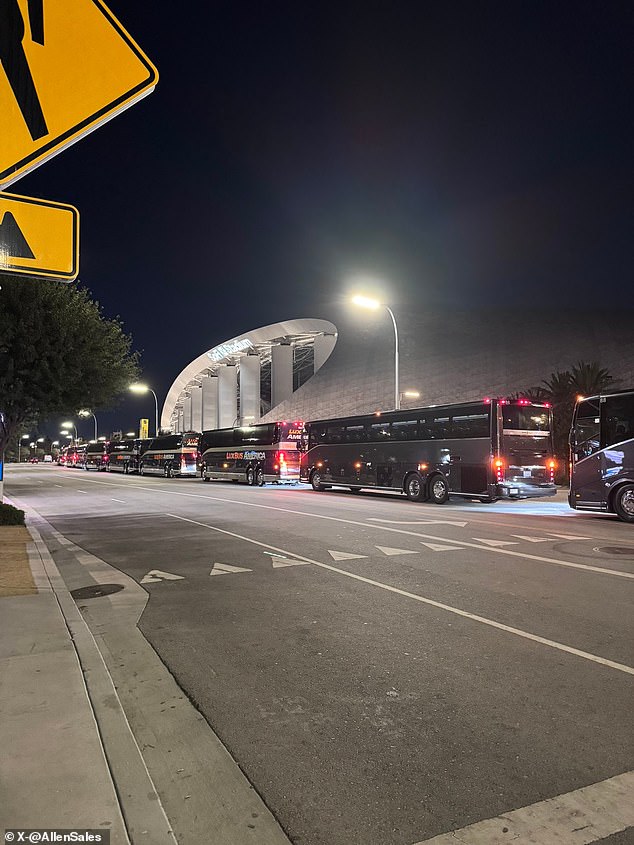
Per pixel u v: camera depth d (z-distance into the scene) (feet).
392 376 238.48
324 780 10.93
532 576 27.96
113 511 64.54
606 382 112.57
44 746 11.45
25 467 311.06
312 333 289.53
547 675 15.92
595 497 52.26
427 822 9.63
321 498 79.77
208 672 16.44
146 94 10.37
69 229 11.11
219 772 11.23
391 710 13.92
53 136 9.84
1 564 31.60
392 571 29.50
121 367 56.13
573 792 10.47
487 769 11.27
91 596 25.50
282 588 26.30
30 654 16.74
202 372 364.38
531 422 65.05
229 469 129.18
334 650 18.11
